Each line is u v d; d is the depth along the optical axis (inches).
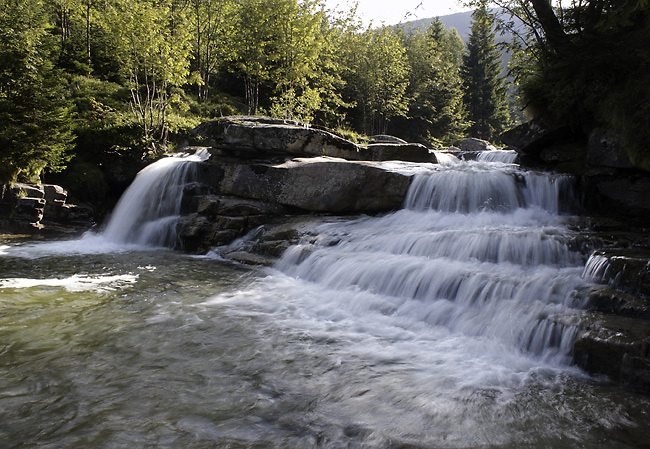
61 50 1109.1
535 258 279.9
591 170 398.9
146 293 299.4
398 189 442.9
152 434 137.8
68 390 164.9
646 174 360.8
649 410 156.3
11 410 149.9
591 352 183.8
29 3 780.0
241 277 346.3
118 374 179.2
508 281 240.1
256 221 469.1
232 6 1300.4
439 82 2074.3
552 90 452.4
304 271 343.9
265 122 599.2
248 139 526.3
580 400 163.3
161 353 201.3
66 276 344.2
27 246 483.2
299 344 215.8
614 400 163.3
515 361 198.4
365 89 1701.5
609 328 187.2
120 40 847.1
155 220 532.1
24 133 578.9
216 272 364.2
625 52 385.1
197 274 356.5
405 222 403.2
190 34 900.6
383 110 1756.9
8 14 713.0
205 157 701.3
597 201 397.7
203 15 1248.8
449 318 239.3
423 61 2159.2
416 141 1975.9
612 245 272.1
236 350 206.5
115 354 198.7
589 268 241.1
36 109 606.2
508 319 218.2
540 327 205.2
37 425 141.3
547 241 281.4
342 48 1705.2
